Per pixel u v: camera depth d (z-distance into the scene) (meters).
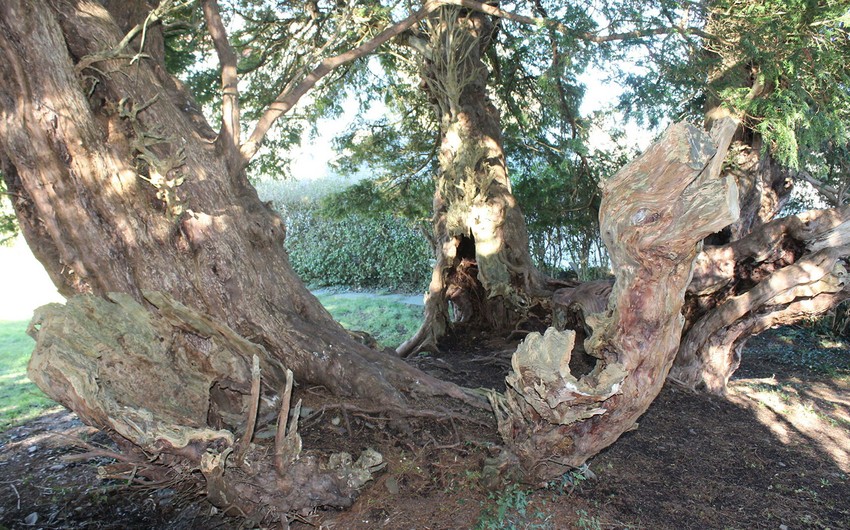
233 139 5.25
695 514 4.41
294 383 5.11
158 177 4.67
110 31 4.74
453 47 8.55
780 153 6.42
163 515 4.55
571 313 8.16
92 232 4.41
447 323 9.88
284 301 5.37
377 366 5.48
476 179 8.88
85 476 5.30
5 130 4.20
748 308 6.46
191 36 8.50
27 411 7.66
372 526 3.92
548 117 11.42
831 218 6.20
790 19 6.03
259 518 3.77
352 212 13.59
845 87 6.57
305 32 9.03
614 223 3.13
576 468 4.66
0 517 4.61
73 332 3.57
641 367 3.53
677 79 7.29
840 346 10.55
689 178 2.79
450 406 5.38
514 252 8.98
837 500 4.73
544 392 3.38
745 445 5.69
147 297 4.20
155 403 3.86
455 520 3.97
